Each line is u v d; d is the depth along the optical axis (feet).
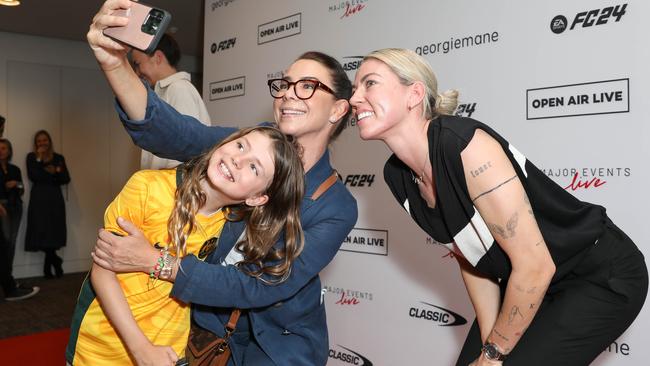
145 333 4.38
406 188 4.85
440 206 4.28
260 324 4.97
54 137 19.86
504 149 3.92
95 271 4.17
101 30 3.68
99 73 20.84
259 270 4.42
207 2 12.39
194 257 4.25
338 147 9.34
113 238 4.00
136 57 8.35
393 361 8.64
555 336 4.12
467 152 3.77
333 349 9.55
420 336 8.29
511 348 4.10
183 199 4.23
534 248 3.79
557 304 4.28
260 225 4.51
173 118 4.36
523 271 3.84
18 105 19.15
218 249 4.72
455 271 7.86
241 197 4.38
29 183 19.29
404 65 4.25
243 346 5.20
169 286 4.42
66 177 19.02
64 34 19.19
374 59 4.37
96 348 4.39
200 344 4.92
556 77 6.76
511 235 3.77
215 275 4.25
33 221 18.39
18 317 13.50
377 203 8.84
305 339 5.19
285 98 5.06
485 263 4.42
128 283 4.30
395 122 4.26
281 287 4.51
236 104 11.61
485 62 7.43
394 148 4.44
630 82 6.17
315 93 4.98
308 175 5.00
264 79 10.91
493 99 7.36
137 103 4.08
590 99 6.48
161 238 4.31
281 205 4.52
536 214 4.10
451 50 7.81
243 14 11.39
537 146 6.95
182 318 4.64
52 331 12.19
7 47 18.92
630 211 6.20
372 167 8.89
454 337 7.86
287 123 5.03
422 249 8.25
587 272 4.25
